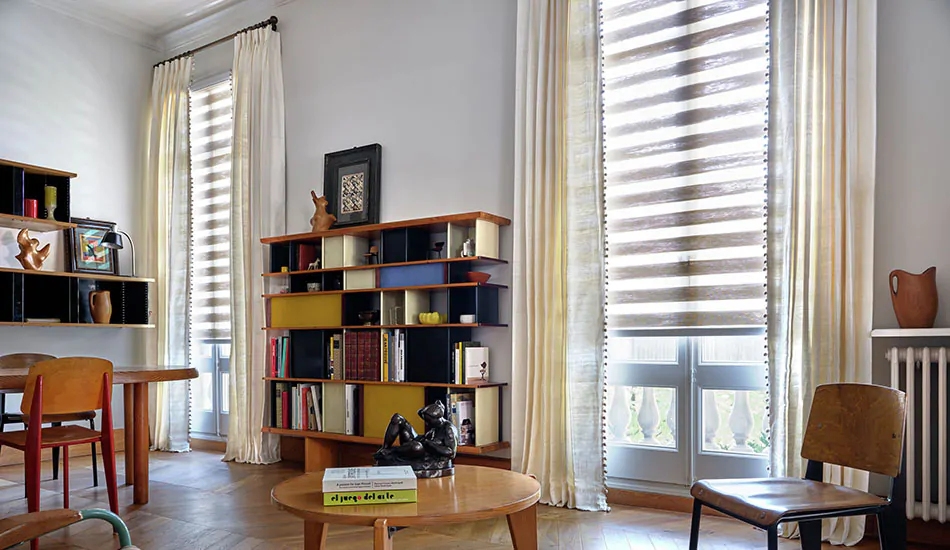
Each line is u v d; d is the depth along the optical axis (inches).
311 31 210.1
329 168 199.9
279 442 203.9
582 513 144.5
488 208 173.8
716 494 90.4
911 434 117.6
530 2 163.9
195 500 156.4
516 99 164.2
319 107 206.5
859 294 122.6
